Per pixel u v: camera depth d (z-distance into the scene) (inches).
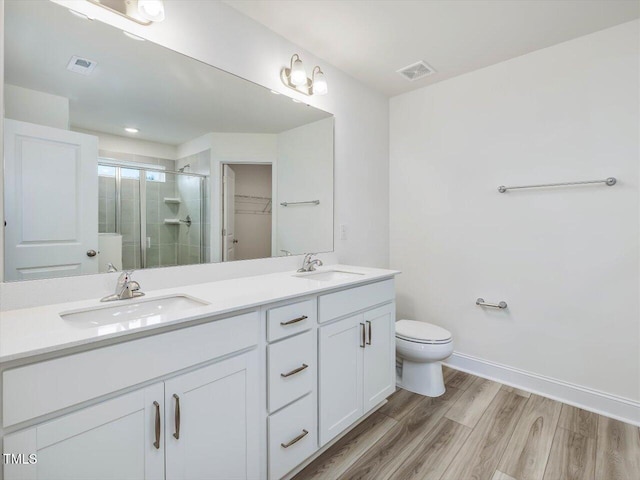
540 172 83.0
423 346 81.0
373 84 103.1
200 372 41.6
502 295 90.2
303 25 73.4
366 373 70.5
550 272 82.3
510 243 88.5
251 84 71.9
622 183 72.3
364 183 103.5
